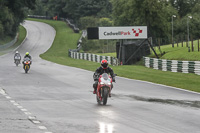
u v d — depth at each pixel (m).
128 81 76.25
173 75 93.38
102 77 43.25
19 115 34.19
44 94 52.16
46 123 30.39
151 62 123.19
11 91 55.09
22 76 83.25
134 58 146.62
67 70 105.19
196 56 123.69
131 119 32.91
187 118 33.97
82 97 49.41
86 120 32.06
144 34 141.88
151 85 68.38
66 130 27.72
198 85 69.44
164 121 32.19
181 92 57.81
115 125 29.95
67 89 59.59
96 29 140.12
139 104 43.09
